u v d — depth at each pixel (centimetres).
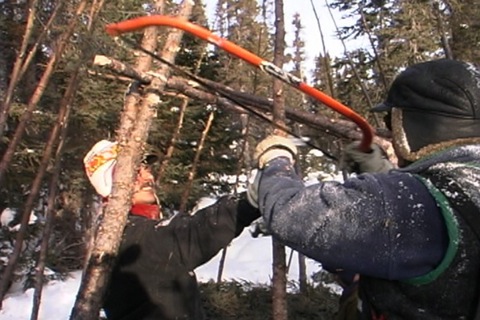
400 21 527
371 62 468
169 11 307
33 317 416
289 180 153
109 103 855
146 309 254
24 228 395
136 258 255
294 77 175
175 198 1006
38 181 399
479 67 154
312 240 138
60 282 999
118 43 350
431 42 616
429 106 148
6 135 812
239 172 846
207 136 1041
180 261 251
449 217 134
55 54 372
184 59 923
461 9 664
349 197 138
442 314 136
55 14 373
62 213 1014
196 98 293
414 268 135
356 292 193
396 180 141
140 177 276
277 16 293
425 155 148
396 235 134
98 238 254
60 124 404
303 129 322
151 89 263
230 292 710
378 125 353
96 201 1050
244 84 861
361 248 135
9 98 370
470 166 139
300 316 666
